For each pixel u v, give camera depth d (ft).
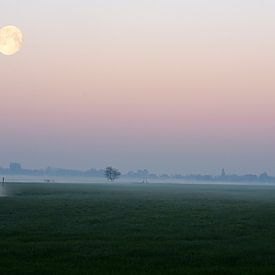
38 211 250.98
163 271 99.40
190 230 169.89
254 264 108.37
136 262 108.88
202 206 319.06
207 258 114.83
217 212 260.21
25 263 105.70
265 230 172.65
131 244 134.92
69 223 190.49
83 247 128.47
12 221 197.88
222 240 146.20
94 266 103.81
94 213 241.76
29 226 178.09
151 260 111.45
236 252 123.44
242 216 232.94
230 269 101.76
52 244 132.67
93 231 164.66
